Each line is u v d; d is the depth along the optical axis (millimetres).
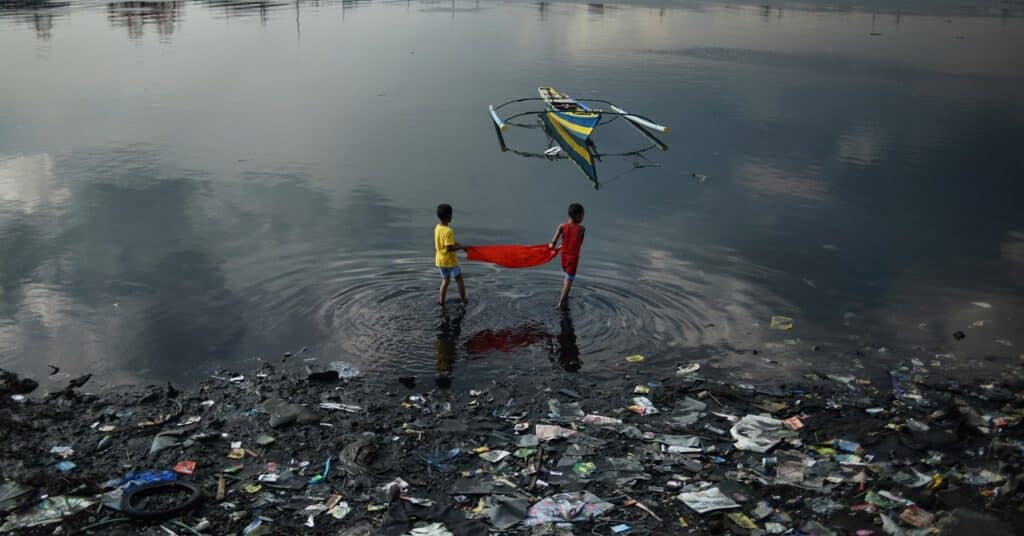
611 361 10266
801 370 10062
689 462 7953
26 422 8375
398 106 25219
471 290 12266
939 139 21656
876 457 8086
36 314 11109
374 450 8016
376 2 59719
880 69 32625
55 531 6707
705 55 35781
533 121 23641
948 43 40875
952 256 13945
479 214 15797
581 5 59688
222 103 25312
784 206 16500
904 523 6914
